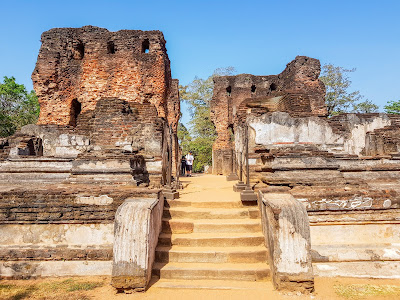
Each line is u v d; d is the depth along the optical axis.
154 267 5.09
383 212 5.58
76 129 11.30
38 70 16.73
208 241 5.64
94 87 16.50
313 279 4.49
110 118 10.00
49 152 11.10
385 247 5.38
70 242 5.43
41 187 6.27
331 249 5.31
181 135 37.19
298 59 21.48
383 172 8.17
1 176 7.97
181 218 6.42
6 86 26.77
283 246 4.59
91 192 5.55
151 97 16.38
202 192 8.59
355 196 5.58
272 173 7.25
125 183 7.02
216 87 24.41
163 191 7.15
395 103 29.86
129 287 4.54
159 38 16.55
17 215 5.46
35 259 5.23
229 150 19.86
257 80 25.06
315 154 7.79
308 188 6.52
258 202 6.54
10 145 10.34
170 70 19.02
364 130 12.51
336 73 31.55
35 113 31.41
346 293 4.47
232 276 4.94
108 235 5.43
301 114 10.80
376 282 4.88
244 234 5.83
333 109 32.03
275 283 4.59
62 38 17.08
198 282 4.84
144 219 4.76
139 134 9.89
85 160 7.38
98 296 4.45
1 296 4.46
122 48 16.50
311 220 5.52
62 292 4.57
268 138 10.41
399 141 11.12
